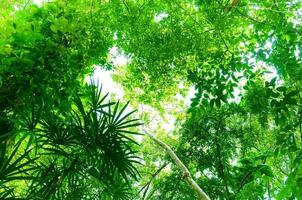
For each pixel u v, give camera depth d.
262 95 5.00
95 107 4.41
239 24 6.51
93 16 5.97
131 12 6.74
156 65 6.88
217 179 8.94
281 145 5.00
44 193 4.19
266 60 5.55
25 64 4.64
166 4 6.93
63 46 5.05
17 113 4.58
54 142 4.31
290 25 5.36
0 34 4.80
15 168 3.72
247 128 9.12
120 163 4.33
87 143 4.31
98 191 4.97
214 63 6.24
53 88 4.96
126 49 7.18
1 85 4.64
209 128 9.17
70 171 4.32
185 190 8.91
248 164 6.23
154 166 11.05
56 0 5.43
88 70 5.61
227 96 5.50
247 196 6.89
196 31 6.76
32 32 4.77
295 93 4.78
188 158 9.23
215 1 6.20
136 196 8.98
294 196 4.64
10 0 6.55
